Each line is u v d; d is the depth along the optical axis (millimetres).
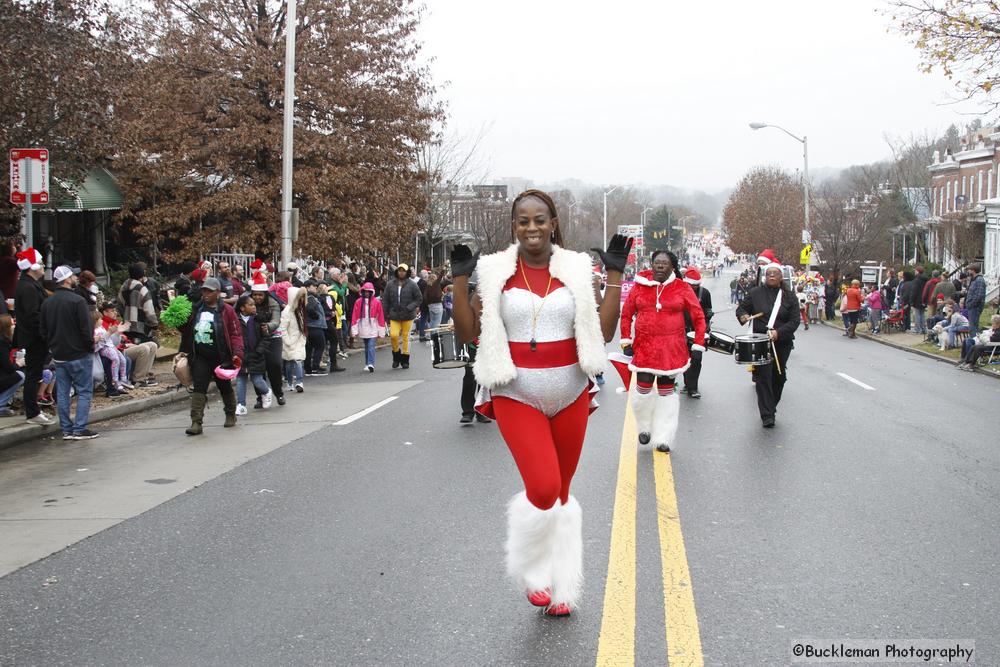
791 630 4441
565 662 4094
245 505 7105
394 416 11484
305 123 25188
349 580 5258
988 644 4281
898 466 8234
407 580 5227
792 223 67812
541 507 4414
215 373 10664
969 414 11617
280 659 4199
